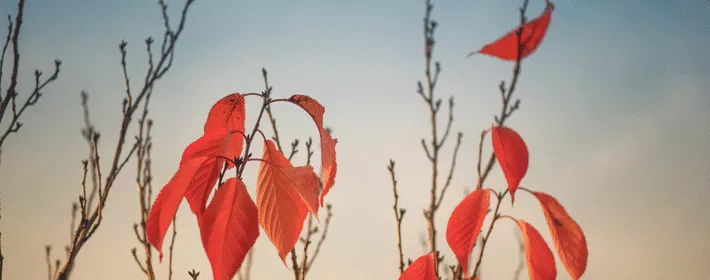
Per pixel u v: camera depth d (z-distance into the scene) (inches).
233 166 57.2
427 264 61.9
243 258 54.6
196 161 55.5
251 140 56.1
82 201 62.0
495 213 59.8
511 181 57.5
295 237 55.9
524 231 59.8
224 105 57.6
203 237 54.6
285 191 56.2
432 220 65.0
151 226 53.8
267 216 56.1
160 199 54.2
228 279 54.4
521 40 58.2
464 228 59.2
